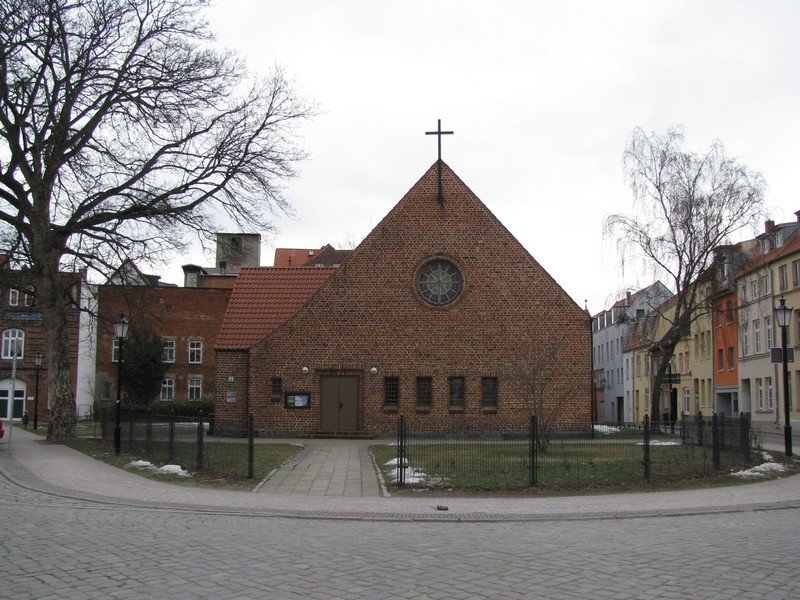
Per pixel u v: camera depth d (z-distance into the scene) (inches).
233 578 314.8
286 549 382.3
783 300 921.5
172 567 333.4
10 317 1962.4
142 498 591.2
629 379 3152.1
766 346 1884.8
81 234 1098.1
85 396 2124.8
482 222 1393.9
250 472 719.1
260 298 1498.5
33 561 341.1
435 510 551.2
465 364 1363.2
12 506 530.0
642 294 1637.6
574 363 1352.1
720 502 595.8
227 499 596.1
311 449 1074.7
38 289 1110.4
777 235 1857.8
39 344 2100.1
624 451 858.1
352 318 1376.7
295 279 1540.4
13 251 1055.0
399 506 571.2
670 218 1445.6
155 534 420.2
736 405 2082.9
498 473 733.9
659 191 1445.6
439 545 402.6
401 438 682.2
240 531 442.9
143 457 850.1
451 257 1385.3
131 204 1112.8
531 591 299.6
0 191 1091.3
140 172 1098.1
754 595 294.7
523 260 1382.9
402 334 1373.0
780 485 698.2
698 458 824.9
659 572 334.0
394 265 1387.8
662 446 868.0
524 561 358.0
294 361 1370.6
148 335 2112.5
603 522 506.0
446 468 762.2
